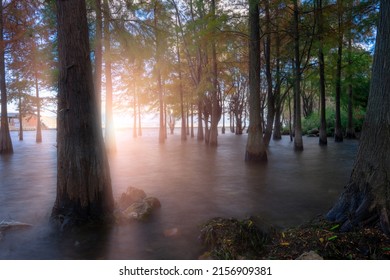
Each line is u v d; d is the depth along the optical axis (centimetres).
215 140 2462
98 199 545
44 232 512
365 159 446
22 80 2488
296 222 570
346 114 3581
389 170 417
